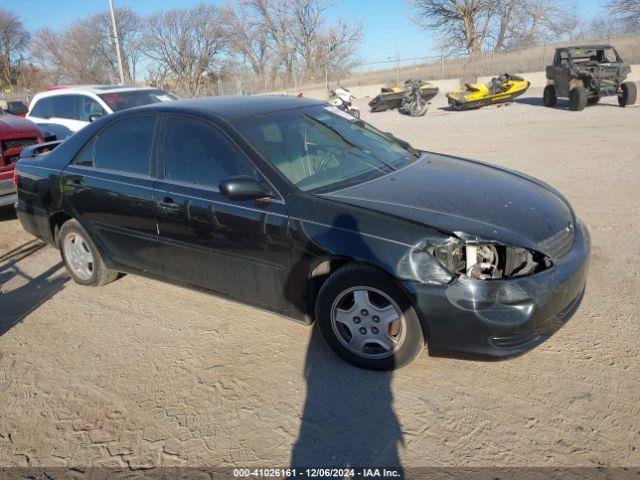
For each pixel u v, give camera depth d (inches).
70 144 184.7
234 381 129.3
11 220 289.9
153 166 158.6
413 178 144.3
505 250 115.0
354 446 105.9
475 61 1277.1
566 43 1301.7
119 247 171.5
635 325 139.7
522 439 104.1
